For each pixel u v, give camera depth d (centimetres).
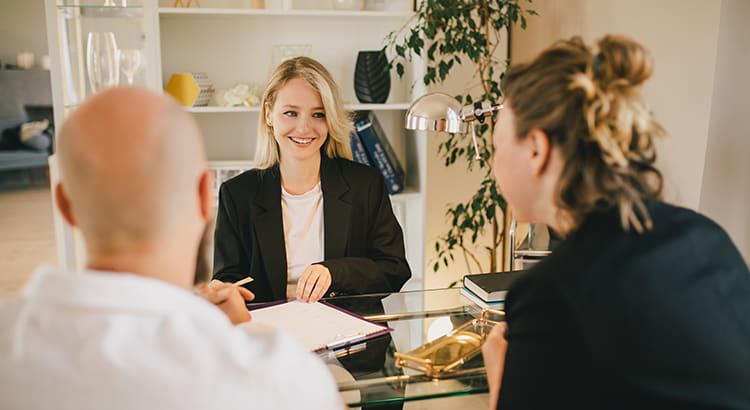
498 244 304
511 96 96
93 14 255
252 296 165
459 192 317
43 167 774
